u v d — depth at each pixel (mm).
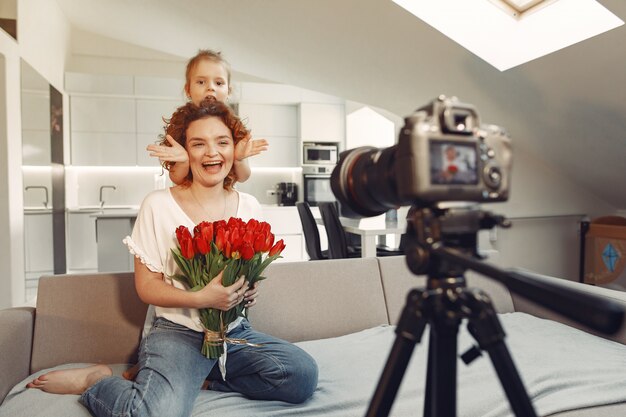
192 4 4305
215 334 1273
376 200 732
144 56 6395
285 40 4242
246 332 1459
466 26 3117
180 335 1332
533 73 3178
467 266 547
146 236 1377
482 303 615
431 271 626
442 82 3834
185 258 1252
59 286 1646
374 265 1988
